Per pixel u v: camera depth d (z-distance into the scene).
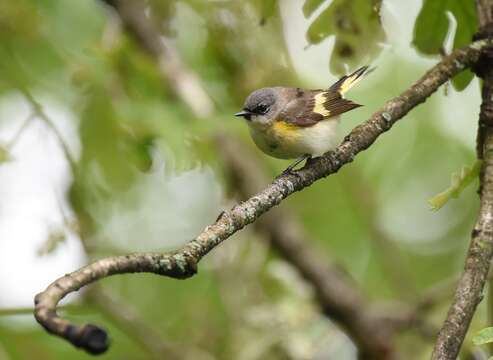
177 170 11.25
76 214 11.90
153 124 11.42
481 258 6.30
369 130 7.24
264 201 6.28
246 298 13.07
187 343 13.30
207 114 12.46
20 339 12.14
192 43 14.02
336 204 16.05
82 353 13.59
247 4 10.21
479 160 7.01
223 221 5.90
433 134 16.27
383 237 14.73
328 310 12.66
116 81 12.40
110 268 4.79
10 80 12.02
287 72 12.39
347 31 8.63
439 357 5.73
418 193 16.62
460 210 16.83
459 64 7.50
